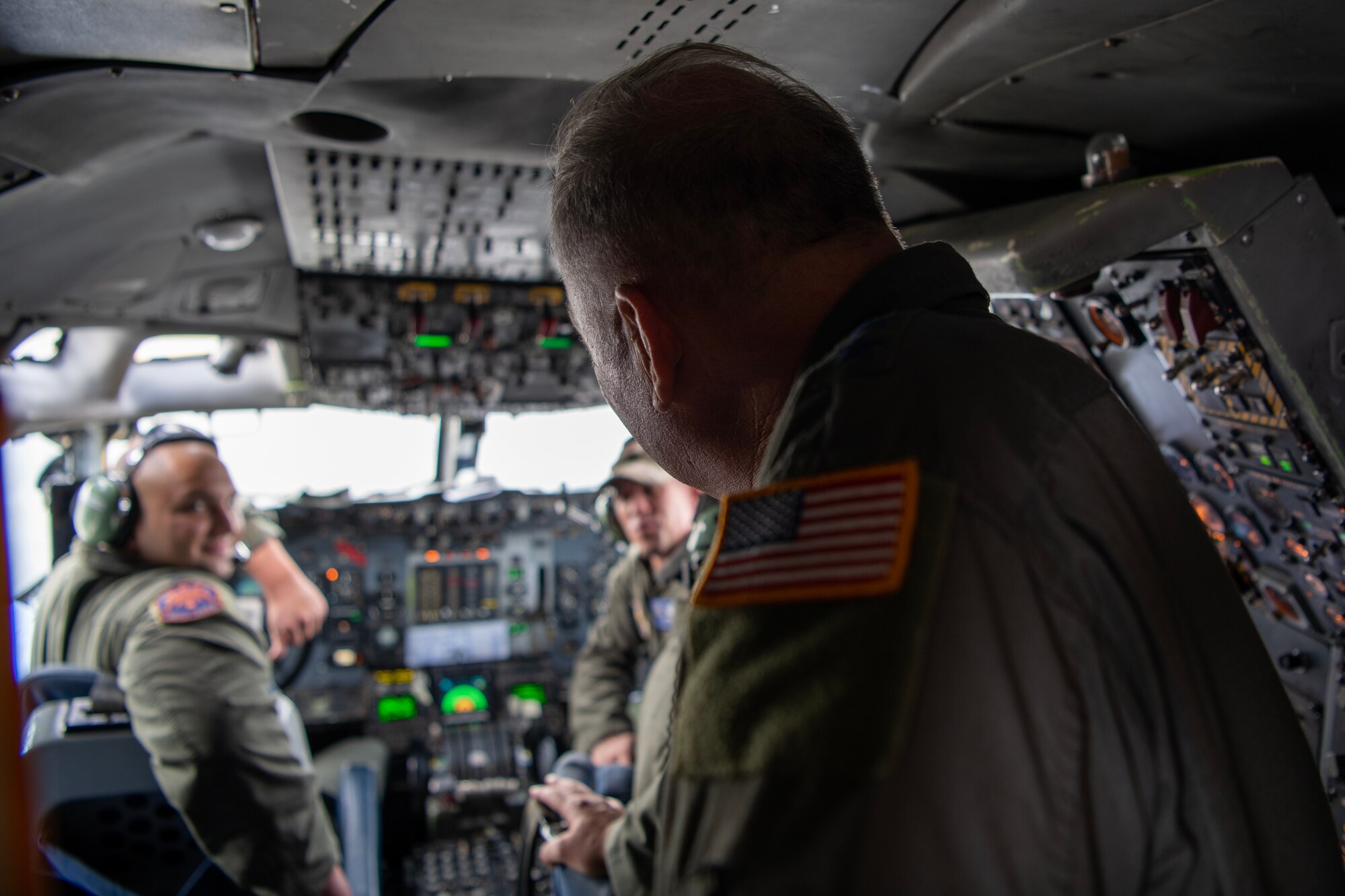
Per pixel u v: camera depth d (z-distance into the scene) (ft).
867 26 4.26
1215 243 4.48
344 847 9.40
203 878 7.00
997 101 5.01
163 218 8.02
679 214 2.50
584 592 15.96
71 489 10.77
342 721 13.71
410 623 15.21
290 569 10.71
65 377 11.60
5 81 4.29
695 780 1.92
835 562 1.94
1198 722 2.06
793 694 1.83
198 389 14.17
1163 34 3.99
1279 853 2.11
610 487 9.36
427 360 12.46
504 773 14.70
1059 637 1.91
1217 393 5.11
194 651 6.77
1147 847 1.99
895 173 6.23
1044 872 1.75
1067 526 2.02
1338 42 3.86
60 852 6.55
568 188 2.69
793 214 2.50
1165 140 5.43
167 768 6.56
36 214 6.39
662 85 2.61
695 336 2.60
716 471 2.86
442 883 12.22
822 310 2.50
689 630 2.13
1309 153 5.39
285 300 11.24
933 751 1.71
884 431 2.06
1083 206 4.54
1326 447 4.69
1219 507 6.08
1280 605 5.98
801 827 1.71
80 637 7.73
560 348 12.09
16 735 1.52
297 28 4.23
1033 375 2.22
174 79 4.68
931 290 2.48
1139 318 5.32
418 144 6.21
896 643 1.78
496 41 4.43
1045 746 1.82
